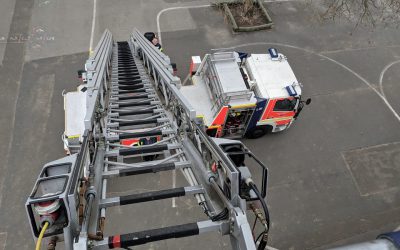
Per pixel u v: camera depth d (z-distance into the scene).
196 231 3.20
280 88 10.05
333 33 14.77
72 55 13.06
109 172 4.60
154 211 9.30
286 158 10.78
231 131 10.61
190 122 5.42
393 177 10.67
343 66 13.66
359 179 10.55
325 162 10.83
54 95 11.79
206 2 15.29
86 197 3.54
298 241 9.19
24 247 8.64
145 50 10.00
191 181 4.46
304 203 9.90
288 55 13.83
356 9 15.16
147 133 6.22
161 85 8.34
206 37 14.06
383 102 12.61
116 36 13.91
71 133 9.09
